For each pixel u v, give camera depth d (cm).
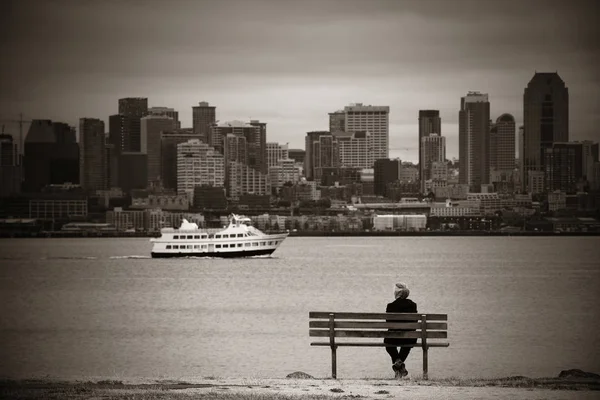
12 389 4925
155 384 5172
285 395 4588
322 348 11206
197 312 16575
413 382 5084
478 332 12788
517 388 4859
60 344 12000
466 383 5050
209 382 5244
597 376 5525
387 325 5116
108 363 10319
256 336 12600
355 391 4731
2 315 16212
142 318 15475
